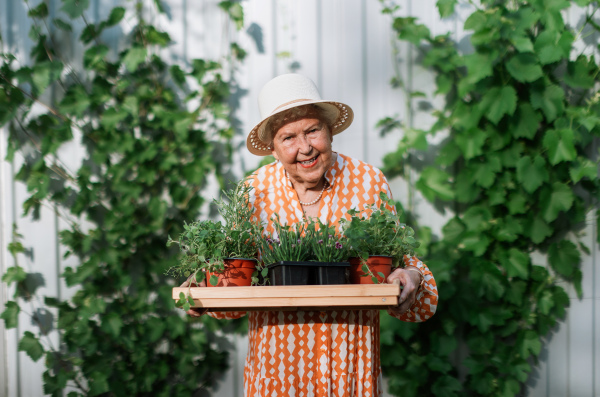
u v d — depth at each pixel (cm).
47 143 267
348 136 272
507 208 264
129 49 266
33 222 277
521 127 254
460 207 271
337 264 142
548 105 252
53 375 273
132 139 269
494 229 260
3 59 275
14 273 269
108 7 276
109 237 267
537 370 268
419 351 263
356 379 150
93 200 270
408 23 261
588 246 268
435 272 255
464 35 268
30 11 268
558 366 267
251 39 275
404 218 260
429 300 157
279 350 148
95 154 268
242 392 274
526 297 264
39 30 267
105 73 271
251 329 161
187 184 273
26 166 277
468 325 265
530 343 259
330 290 132
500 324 258
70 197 278
